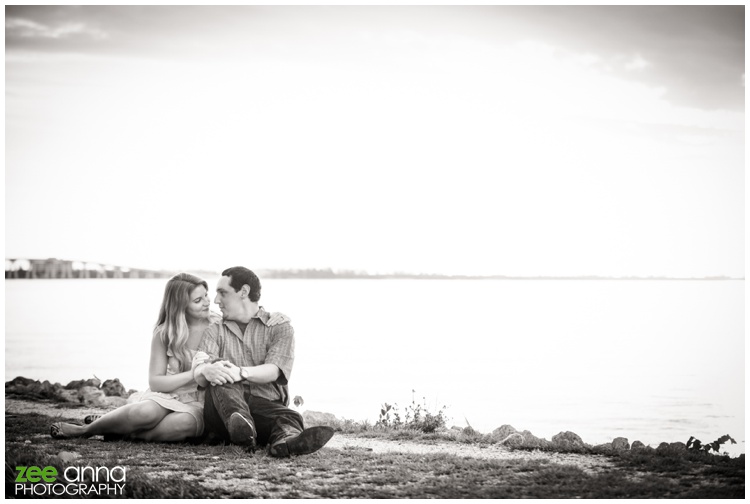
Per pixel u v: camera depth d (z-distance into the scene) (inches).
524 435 243.4
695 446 237.5
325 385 492.7
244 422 208.2
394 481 194.1
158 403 223.1
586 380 469.4
